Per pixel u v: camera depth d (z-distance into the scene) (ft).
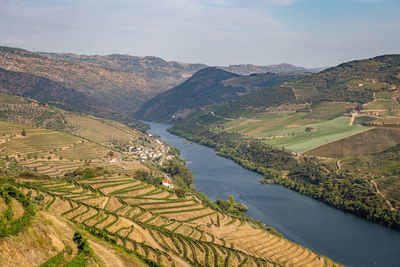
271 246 493.36
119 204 516.32
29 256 196.75
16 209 218.38
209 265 392.88
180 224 499.51
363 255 510.99
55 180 587.68
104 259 257.75
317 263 462.19
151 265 326.44
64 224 274.36
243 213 655.76
